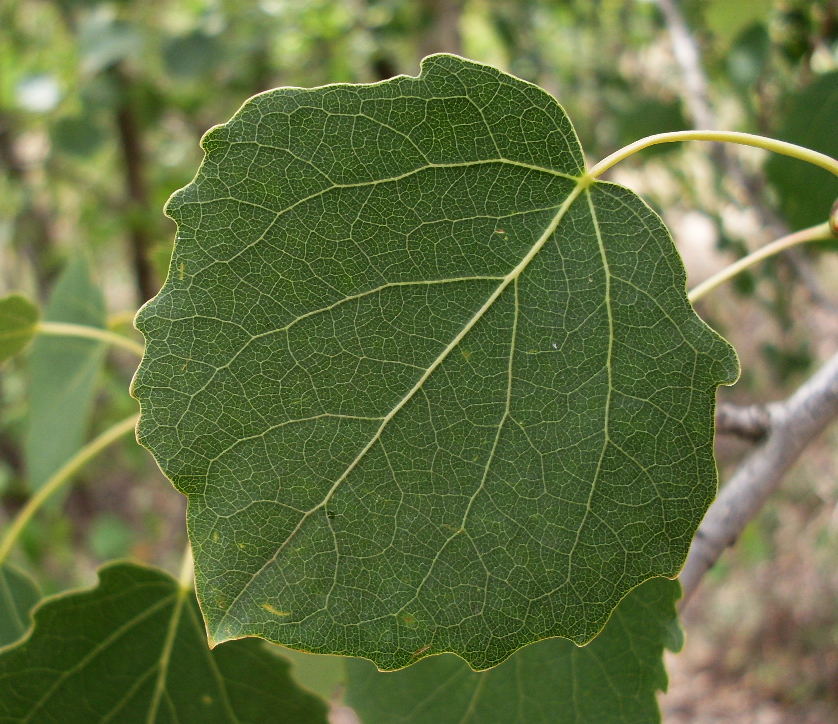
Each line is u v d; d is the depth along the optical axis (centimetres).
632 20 44
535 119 12
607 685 14
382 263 12
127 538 53
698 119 28
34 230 54
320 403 12
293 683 15
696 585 15
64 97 48
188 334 11
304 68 54
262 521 11
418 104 12
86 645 15
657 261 12
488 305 12
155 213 52
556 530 12
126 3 48
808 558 53
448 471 12
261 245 12
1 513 51
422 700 15
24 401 52
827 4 27
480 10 49
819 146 21
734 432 16
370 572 12
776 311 39
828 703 51
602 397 12
